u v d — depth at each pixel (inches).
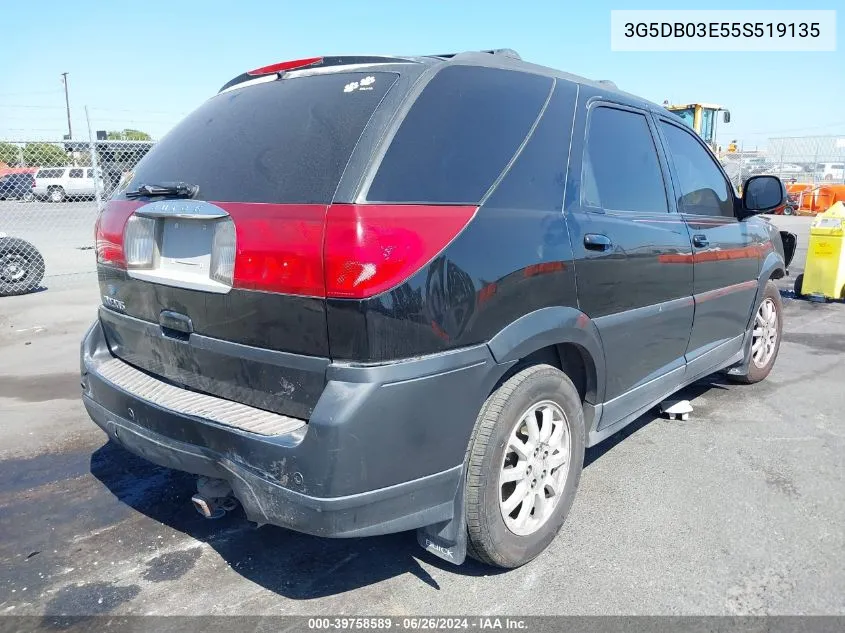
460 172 101.7
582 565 117.3
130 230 115.2
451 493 100.5
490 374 101.2
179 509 138.6
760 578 113.3
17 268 372.8
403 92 100.7
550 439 118.2
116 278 120.5
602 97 137.6
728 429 179.6
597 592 109.7
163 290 109.0
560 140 121.6
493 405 105.4
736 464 157.4
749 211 184.2
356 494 89.0
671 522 131.2
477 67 112.5
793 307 357.1
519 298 105.7
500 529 108.3
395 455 91.3
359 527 90.8
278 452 89.6
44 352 259.8
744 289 185.9
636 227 134.2
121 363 125.3
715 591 109.8
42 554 121.9
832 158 1191.6
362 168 91.7
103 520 134.1
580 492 143.4
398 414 90.3
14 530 130.3
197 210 101.4
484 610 105.4
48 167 523.5
